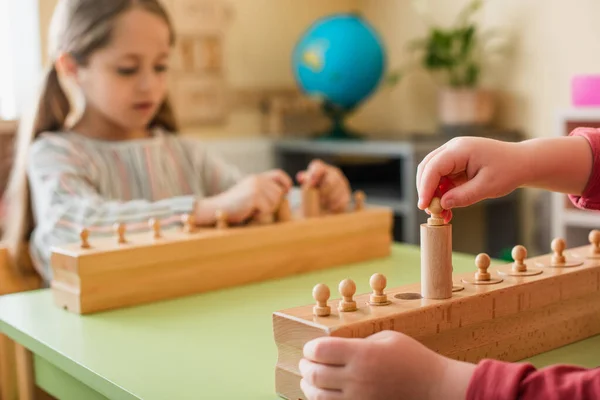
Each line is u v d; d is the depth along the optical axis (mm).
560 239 719
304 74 2322
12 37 2031
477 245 2309
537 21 2111
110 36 1340
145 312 833
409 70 2479
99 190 1376
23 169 1384
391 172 2445
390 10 2537
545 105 2111
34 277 1234
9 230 1483
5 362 920
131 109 1390
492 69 2240
